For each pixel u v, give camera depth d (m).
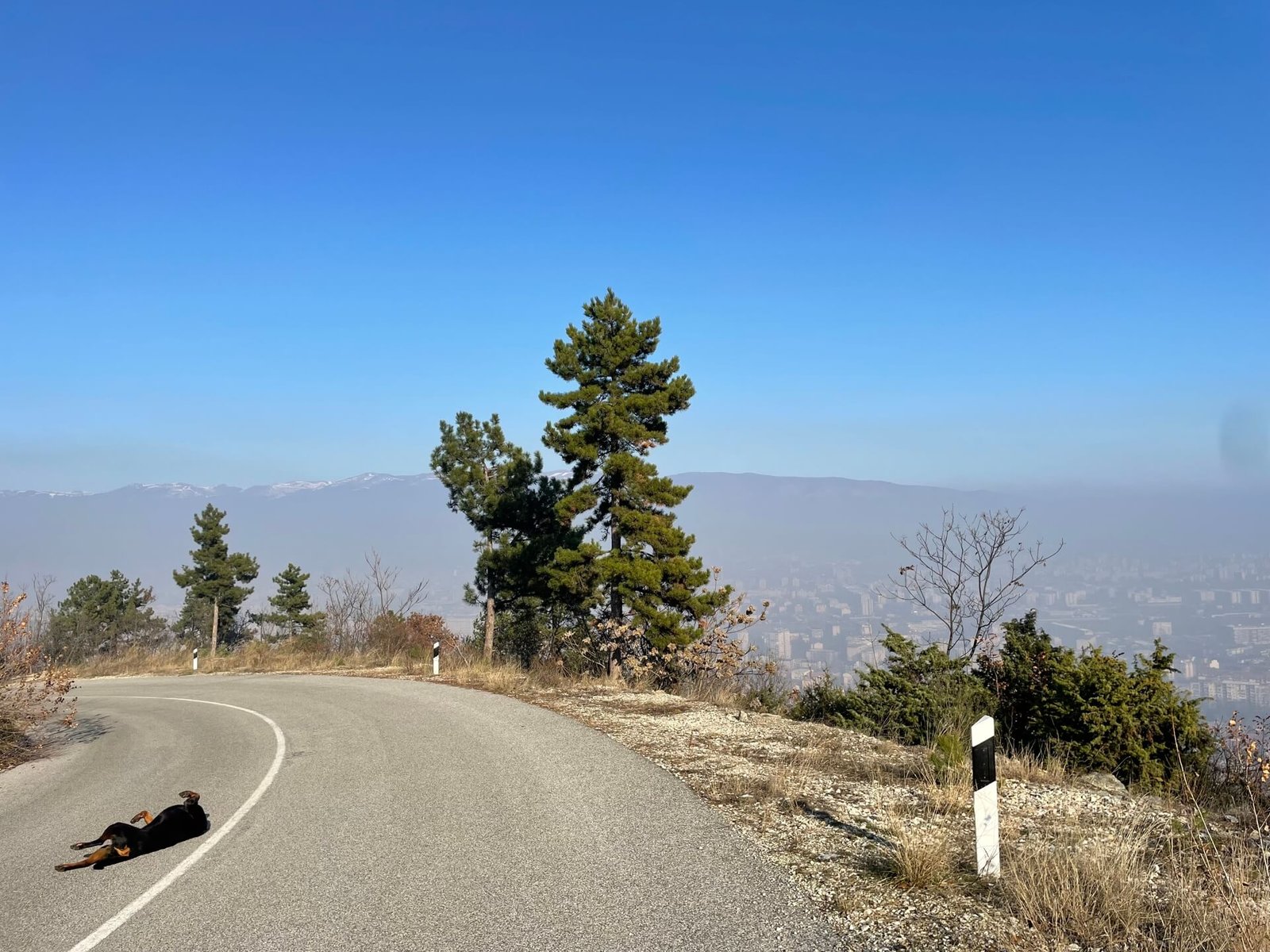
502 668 22.83
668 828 7.39
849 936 5.05
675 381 23.39
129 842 7.09
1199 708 9.70
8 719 13.45
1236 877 5.39
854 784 8.92
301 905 5.80
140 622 55.88
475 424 33.38
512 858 6.68
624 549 22.70
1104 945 4.85
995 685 12.28
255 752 12.45
